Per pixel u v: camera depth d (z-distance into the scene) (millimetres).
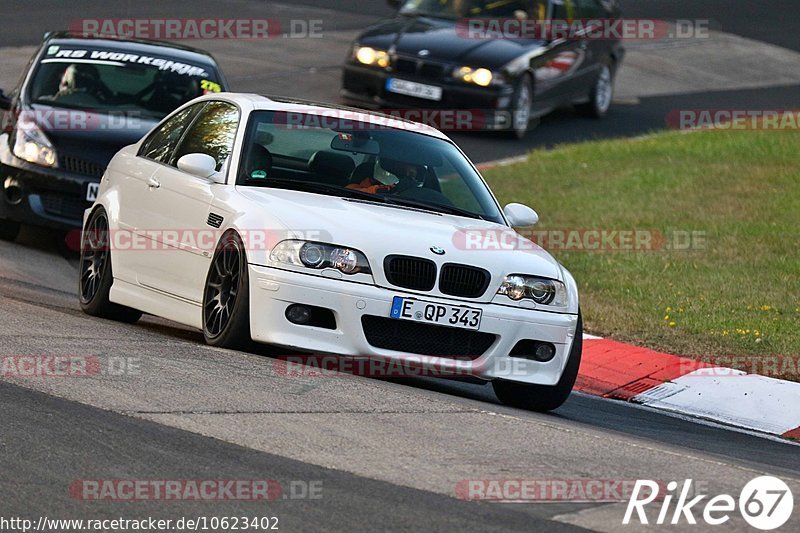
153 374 19953
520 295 22516
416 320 21703
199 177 24438
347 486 15516
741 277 35656
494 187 46781
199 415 17938
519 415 20531
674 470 17656
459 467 16703
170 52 39000
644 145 54125
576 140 57469
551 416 22422
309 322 21688
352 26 78875
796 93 72750
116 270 26359
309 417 18344
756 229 40938
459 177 25656
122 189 26859
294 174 24125
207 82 38156
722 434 24172
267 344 21828
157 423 17422
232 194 23266
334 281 21531
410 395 20531
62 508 14297
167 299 24578
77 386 18922
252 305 21781
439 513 14820
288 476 15727
